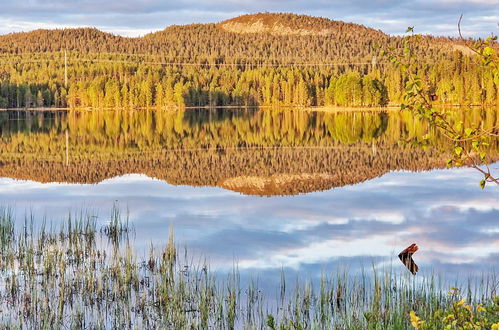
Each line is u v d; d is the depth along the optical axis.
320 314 11.09
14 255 15.45
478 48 6.35
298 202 24.62
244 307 11.62
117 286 12.85
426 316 10.16
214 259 15.41
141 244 16.97
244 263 14.98
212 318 11.07
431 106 6.57
